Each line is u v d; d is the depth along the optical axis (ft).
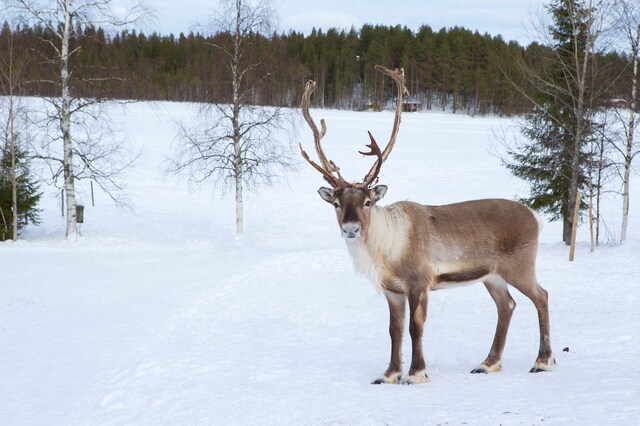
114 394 29.71
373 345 33.96
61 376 34.22
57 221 110.32
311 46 417.49
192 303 51.60
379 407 22.07
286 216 123.34
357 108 396.78
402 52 433.89
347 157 177.58
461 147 204.64
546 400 20.58
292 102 119.44
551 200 77.51
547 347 26.18
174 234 105.40
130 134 198.59
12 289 59.41
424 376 25.63
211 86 105.60
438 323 38.19
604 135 72.18
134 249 88.17
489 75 383.65
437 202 131.64
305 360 31.71
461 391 23.20
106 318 48.19
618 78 72.49
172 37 348.59
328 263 62.28
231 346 36.58
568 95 75.51
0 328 45.55
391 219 25.50
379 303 45.37
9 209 94.73
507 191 139.95
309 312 43.91
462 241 25.94
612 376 23.72
